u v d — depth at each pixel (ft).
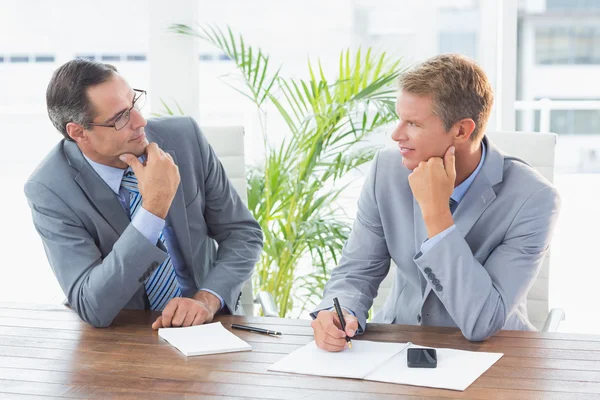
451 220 5.25
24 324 5.74
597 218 16.69
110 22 18.34
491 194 5.57
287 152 9.39
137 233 5.63
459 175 5.61
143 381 4.52
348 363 4.72
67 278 5.85
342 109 9.05
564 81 14.64
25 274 14.35
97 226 6.08
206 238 6.91
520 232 5.49
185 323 5.60
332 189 9.77
